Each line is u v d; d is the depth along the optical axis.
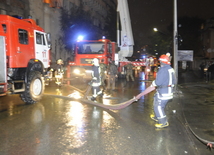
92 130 5.25
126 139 4.73
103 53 14.82
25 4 25.03
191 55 10.83
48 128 5.34
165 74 5.20
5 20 7.13
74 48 15.38
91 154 4.00
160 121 5.45
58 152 4.06
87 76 15.05
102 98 9.30
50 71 9.73
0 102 8.28
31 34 8.23
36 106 7.65
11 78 7.41
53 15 30.34
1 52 6.73
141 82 15.66
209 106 7.93
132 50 18.23
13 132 5.06
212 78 19.47
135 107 7.73
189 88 12.62
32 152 4.06
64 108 7.37
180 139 4.79
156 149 4.26
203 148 4.38
